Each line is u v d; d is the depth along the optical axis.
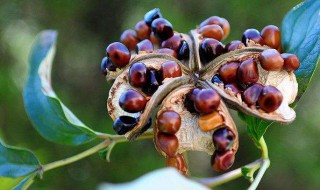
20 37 1.16
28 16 1.16
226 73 0.34
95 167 1.08
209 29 0.36
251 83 0.34
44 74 0.41
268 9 1.10
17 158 0.40
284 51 0.37
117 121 0.34
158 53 0.35
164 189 0.26
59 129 0.40
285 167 1.14
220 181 0.38
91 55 1.22
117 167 1.08
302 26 0.37
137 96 0.33
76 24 1.21
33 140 1.03
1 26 1.14
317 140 1.16
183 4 1.12
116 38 1.21
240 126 1.06
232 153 0.33
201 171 1.14
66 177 1.05
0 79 1.03
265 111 0.34
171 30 0.36
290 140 1.14
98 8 1.19
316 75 1.15
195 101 0.33
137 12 1.16
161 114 0.33
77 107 1.17
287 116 0.34
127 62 0.35
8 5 1.15
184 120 0.33
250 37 0.36
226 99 0.34
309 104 1.16
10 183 0.41
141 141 1.11
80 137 0.40
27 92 0.41
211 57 0.35
